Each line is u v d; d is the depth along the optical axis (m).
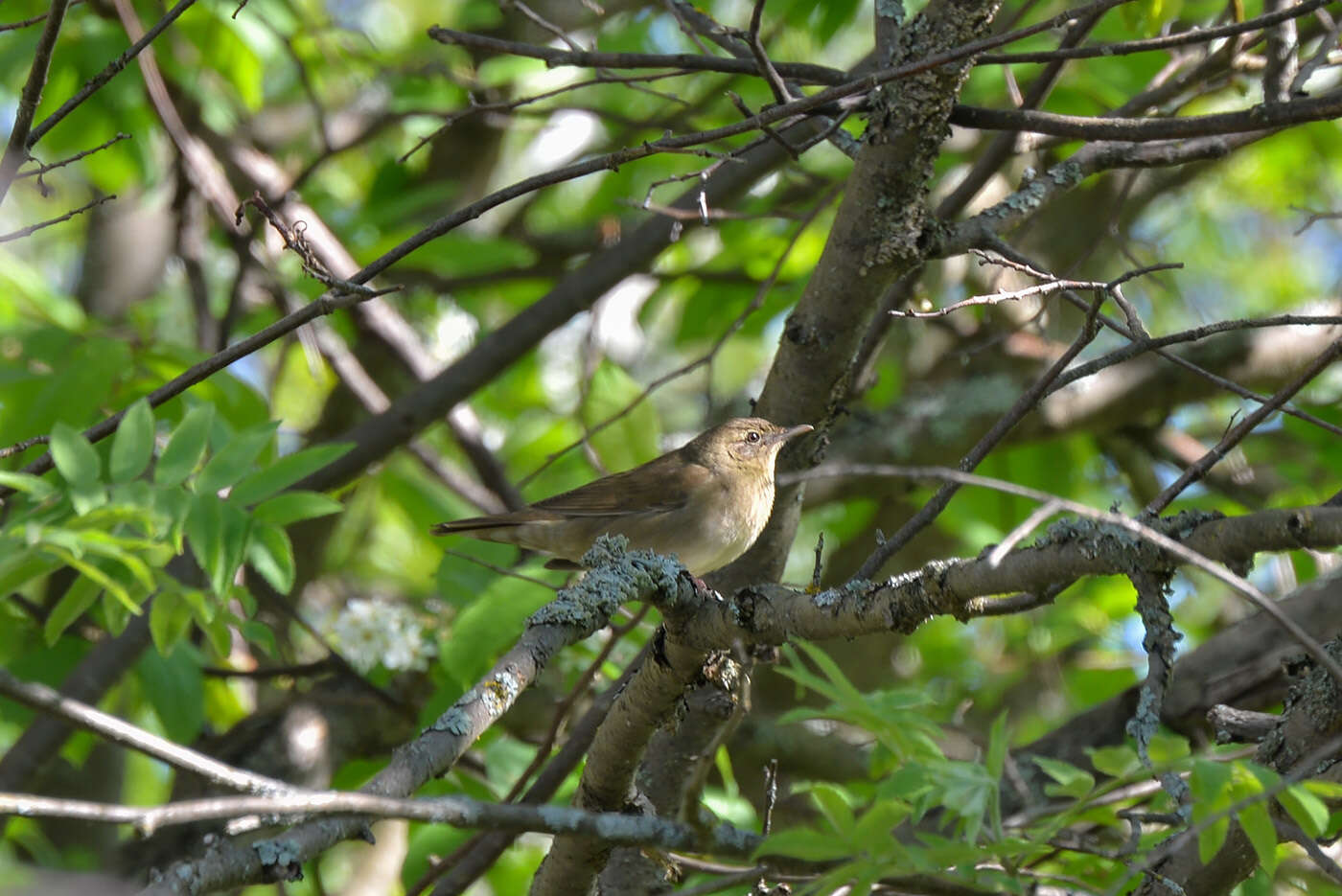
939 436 13.91
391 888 14.77
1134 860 6.13
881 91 7.64
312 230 12.95
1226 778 5.08
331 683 12.25
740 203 14.27
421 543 15.95
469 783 10.62
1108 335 15.88
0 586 6.63
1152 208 17.80
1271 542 4.96
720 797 10.14
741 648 6.09
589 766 7.09
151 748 4.75
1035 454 14.48
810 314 8.33
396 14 19.41
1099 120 7.67
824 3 12.20
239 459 7.01
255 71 13.49
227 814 4.34
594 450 12.27
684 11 9.05
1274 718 7.27
